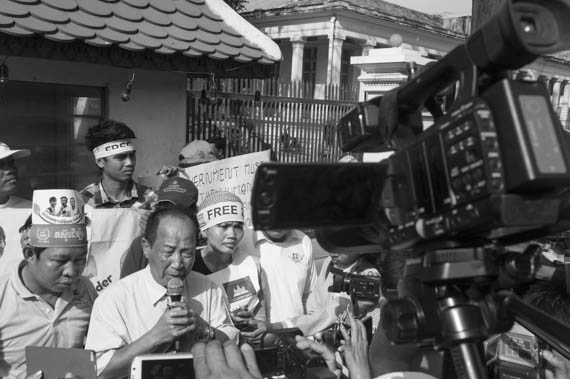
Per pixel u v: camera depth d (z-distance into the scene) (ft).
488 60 2.73
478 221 2.66
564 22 2.71
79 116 17.47
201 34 18.08
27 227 8.22
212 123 24.07
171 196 11.34
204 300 8.63
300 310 11.23
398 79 22.93
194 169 14.62
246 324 9.27
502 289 3.30
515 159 2.55
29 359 6.48
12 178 12.28
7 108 15.98
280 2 66.95
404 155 3.09
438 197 2.89
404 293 3.32
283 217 2.89
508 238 3.39
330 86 29.96
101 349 7.51
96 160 13.04
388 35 62.08
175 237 7.79
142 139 18.54
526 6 2.70
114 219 10.37
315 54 67.10
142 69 17.38
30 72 16.02
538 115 2.61
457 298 3.09
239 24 19.39
